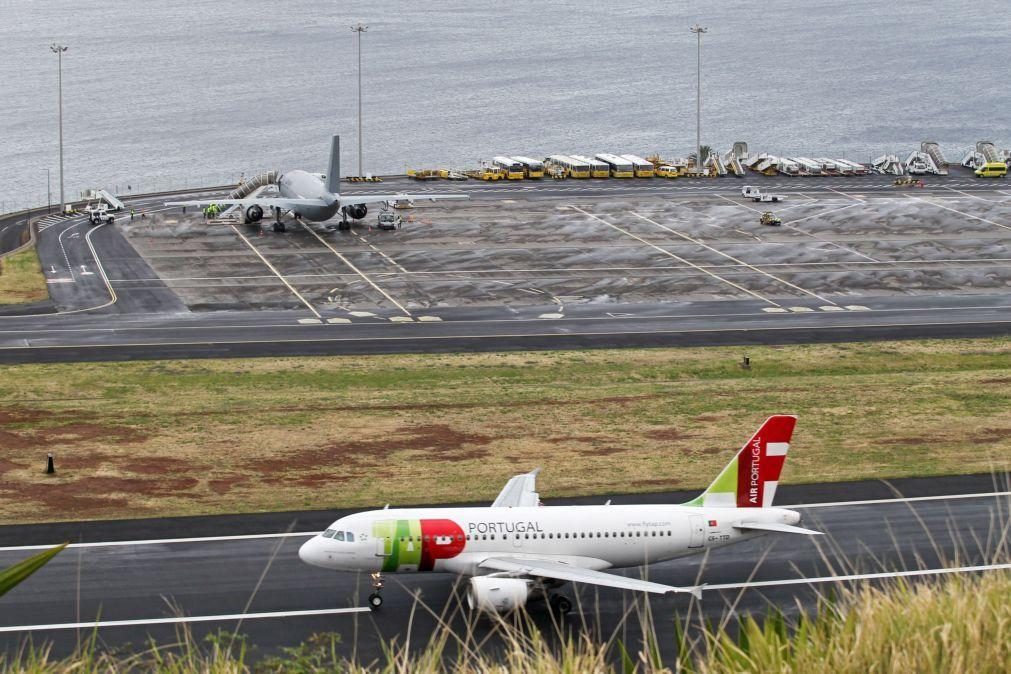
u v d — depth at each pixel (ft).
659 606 546.26
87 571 591.37
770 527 557.74
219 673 152.97
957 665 124.36
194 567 598.75
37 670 140.97
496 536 540.11
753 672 130.11
